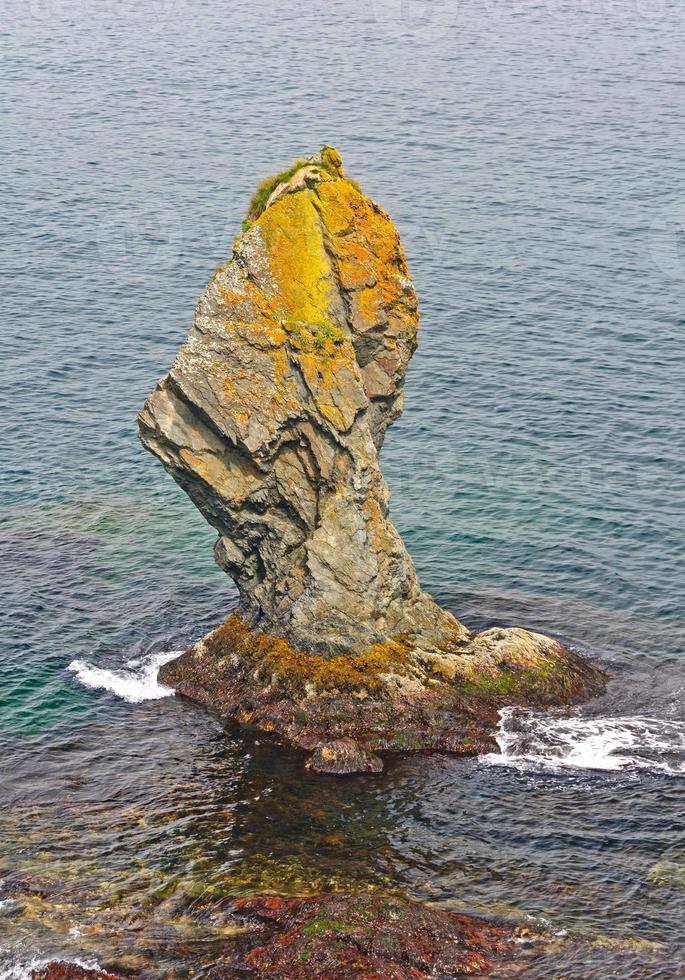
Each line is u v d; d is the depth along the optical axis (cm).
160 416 5403
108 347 9450
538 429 8294
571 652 5797
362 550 5478
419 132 14975
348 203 5450
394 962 3891
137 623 6134
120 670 5734
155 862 4456
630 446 8075
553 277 10781
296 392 5378
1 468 7744
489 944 4031
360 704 5259
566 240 11619
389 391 5625
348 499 5475
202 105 16012
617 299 10369
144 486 7619
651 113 15950
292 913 4128
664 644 5981
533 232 11794
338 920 4038
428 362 9212
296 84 17238
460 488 7562
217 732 5278
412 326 5622
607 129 15188
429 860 4488
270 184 5644
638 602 6359
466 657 5531
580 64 18862
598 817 4716
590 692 5538
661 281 10731
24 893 4275
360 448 5500
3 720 5338
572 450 8025
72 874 4381
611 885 4338
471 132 15012
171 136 14612
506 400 8688
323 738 5166
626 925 4141
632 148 14412
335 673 5334
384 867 4441
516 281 10681
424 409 8556
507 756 5100
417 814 4753
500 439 8175
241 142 14425
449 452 8000
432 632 5659
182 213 12138
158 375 9075
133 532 7069
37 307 10044
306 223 5369
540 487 7562
